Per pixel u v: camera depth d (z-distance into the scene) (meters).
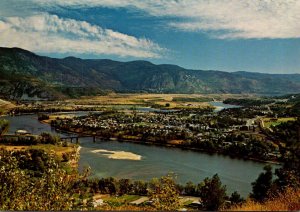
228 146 153.88
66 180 24.94
